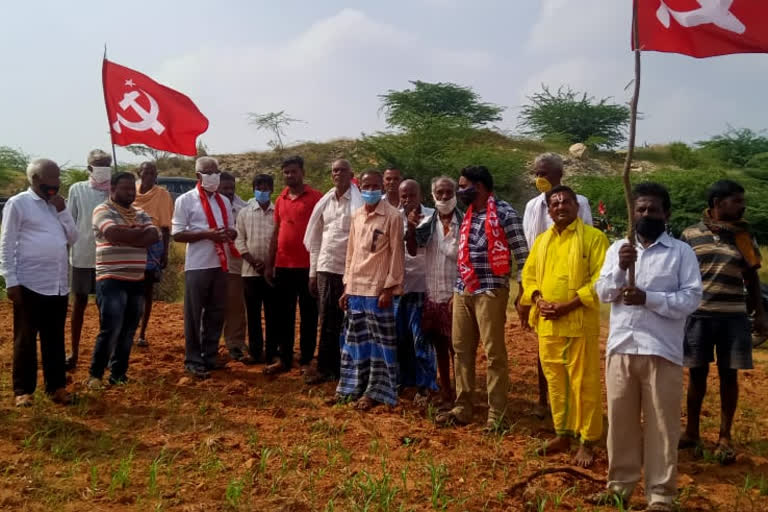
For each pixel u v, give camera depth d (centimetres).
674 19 438
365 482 453
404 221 662
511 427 568
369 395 634
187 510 409
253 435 534
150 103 764
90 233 736
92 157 737
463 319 580
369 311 637
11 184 3475
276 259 739
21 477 454
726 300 521
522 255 557
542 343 508
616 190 2652
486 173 569
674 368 411
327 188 3056
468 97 4169
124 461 470
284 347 751
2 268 585
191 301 731
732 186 524
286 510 411
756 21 430
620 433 428
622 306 425
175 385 694
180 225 730
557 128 4194
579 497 444
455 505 425
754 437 585
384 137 2975
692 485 471
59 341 620
